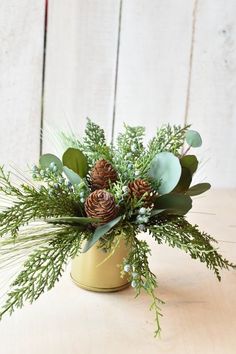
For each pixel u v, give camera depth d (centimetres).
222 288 77
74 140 78
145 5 122
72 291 72
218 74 128
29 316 66
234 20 125
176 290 75
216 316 69
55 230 67
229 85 129
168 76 127
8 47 120
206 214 108
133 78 126
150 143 75
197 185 72
